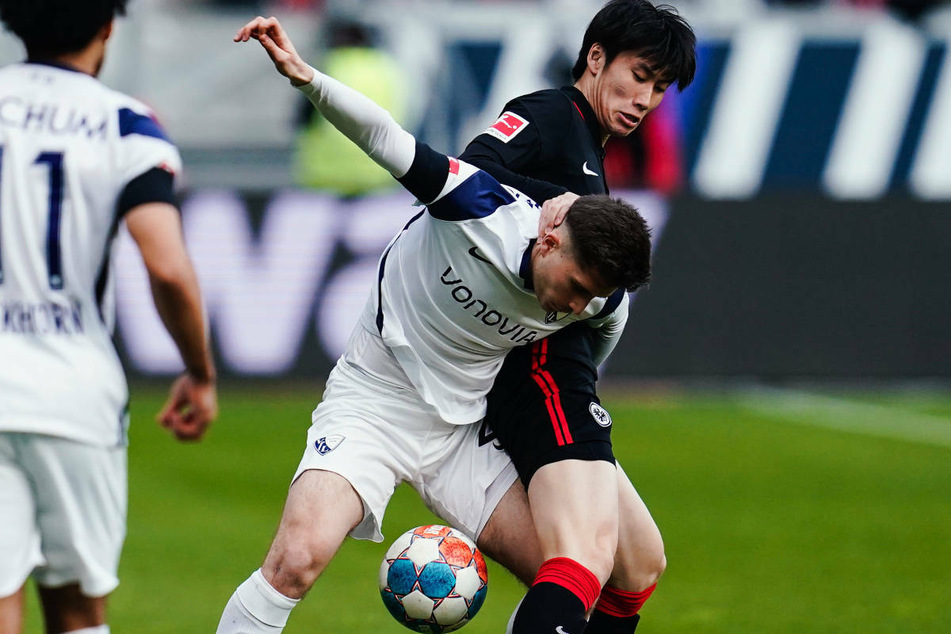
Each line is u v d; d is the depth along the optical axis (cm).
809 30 5062
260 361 3966
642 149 4762
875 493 2975
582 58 1509
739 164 5041
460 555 1375
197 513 2645
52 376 1058
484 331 1362
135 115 1098
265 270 3950
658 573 1427
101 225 1077
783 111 5056
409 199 3994
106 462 1086
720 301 4172
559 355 1437
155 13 5612
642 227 1234
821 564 2339
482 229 1292
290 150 4975
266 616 1273
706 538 2533
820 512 2777
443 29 4984
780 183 5066
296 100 4988
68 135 1070
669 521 2672
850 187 5081
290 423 3591
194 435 1245
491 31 4991
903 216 4219
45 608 1126
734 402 4069
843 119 5072
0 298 1057
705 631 1895
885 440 3588
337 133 4353
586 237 1218
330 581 2166
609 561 1317
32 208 1056
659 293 4150
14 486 1059
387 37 4966
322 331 3984
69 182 1061
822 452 3425
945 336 4259
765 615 1986
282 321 3969
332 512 1298
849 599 2091
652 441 3512
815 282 4200
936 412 3981
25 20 1088
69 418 1058
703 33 5041
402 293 1386
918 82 5072
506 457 1427
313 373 3994
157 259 1070
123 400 1102
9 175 1055
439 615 1367
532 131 1425
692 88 5025
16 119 1067
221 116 5534
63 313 1069
